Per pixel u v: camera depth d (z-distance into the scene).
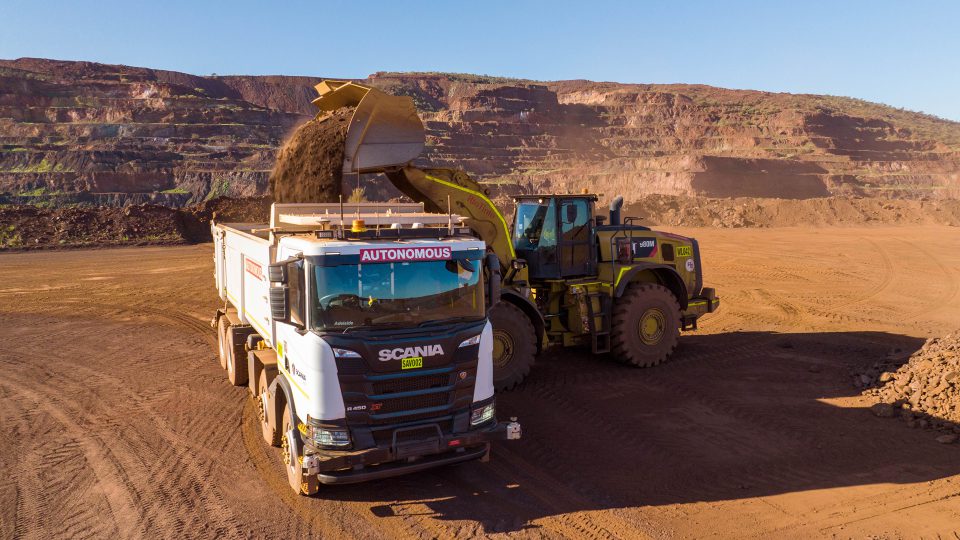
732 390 10.59
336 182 10.21
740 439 8.52
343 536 6.27
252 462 8.05
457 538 6.21
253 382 9.38
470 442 6.69
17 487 7.47
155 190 109.38
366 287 6.41
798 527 6.29
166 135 138.50
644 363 11.92
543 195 11.57
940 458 7.72
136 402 10.56
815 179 138.25
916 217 56.00
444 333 6.58
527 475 7.57
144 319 18.03
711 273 25.95
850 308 18.19
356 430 6.35
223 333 11.95
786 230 49.31
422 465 6.66
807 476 7.40
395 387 6.43
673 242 13.00
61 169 112.56
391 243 6.57
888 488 7.04
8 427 9.48
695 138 196.00
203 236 44.25
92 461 8.17
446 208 10.75
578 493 7.09
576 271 11.84
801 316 17.05
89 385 11.59
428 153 161.88
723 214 56.59
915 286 22.17
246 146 134.38
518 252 12.00
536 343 11.20
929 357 9.87
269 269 6.48
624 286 11.70
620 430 8.92
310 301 6.35
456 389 6.68
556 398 10.33
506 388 10.66
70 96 153.75
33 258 33.28
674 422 9.19
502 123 191.88
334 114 10.88
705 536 6.15
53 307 19.97
